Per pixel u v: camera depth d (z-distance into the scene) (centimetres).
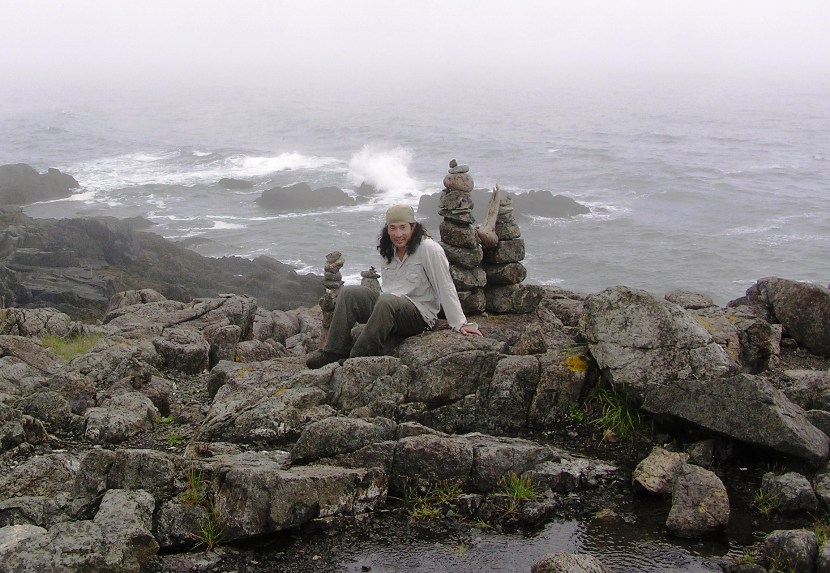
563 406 718
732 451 660
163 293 3691
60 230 4062
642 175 9019
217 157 10812
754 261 5356
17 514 575
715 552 564
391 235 785
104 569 516
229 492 583
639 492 634
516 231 919
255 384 798
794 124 16675
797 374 745
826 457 625
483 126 16300
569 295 1062
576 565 507
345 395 727
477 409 722
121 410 773
